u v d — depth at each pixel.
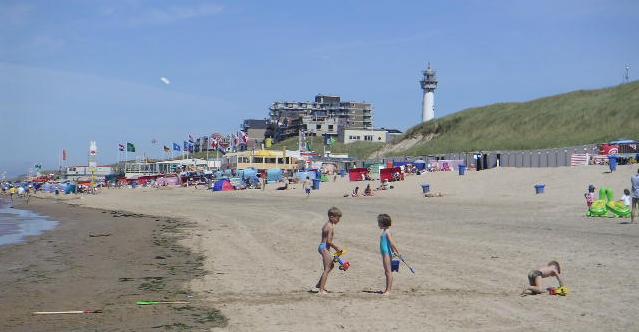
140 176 130.38
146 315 10.48
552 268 11.47
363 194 51.66
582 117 84.50
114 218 38.59
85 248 21.62
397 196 48.12
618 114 79.44
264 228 27.61
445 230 23.64
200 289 13.03
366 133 175.25
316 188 64.25
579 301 10.71
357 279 13.80
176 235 25.91
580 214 27.95
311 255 18.14
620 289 11.60
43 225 33.94
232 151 141.00
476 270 14.45
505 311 10.10
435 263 15.67
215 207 46.22
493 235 21.34
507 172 50.41
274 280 13.95
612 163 41.12
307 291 12.45
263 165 111.00
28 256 19.50
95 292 12.96
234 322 9.81
